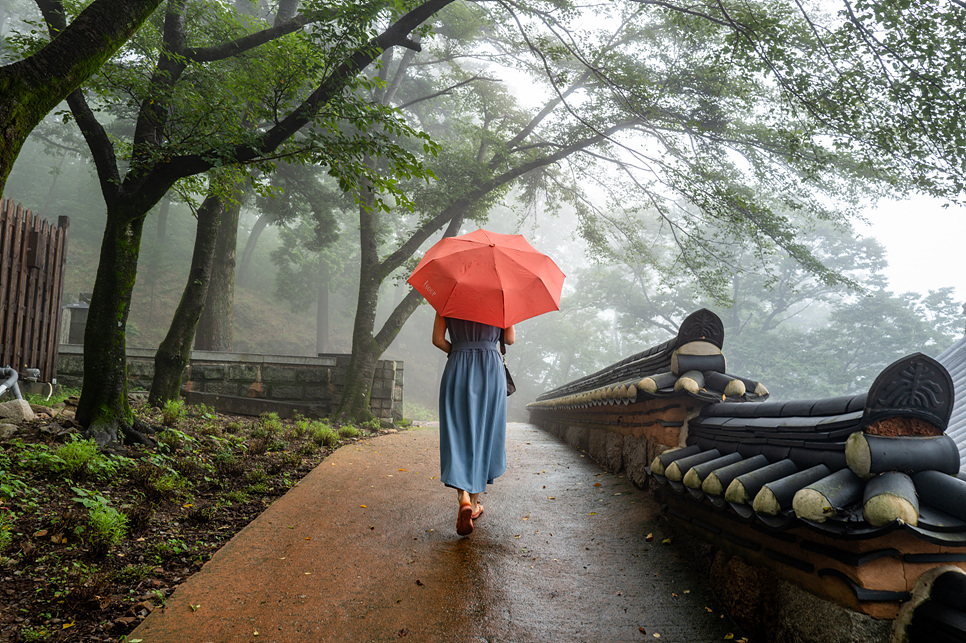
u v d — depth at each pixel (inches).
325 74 236.5
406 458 247.8
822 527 74.2
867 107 329.7
